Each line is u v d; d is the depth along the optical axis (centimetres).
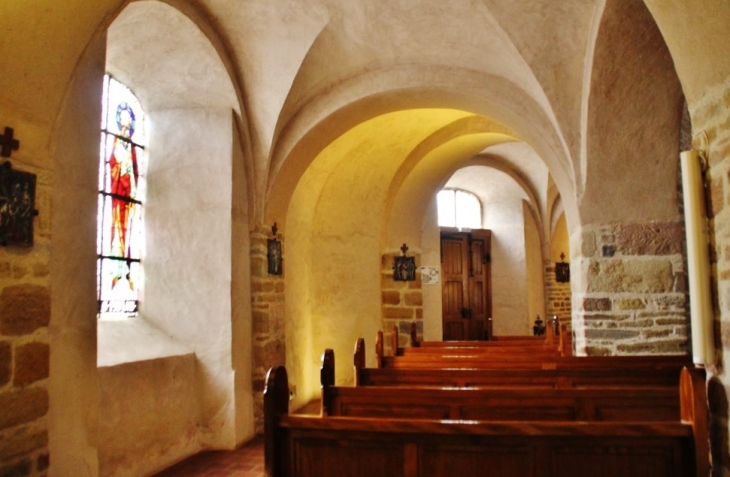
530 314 1209
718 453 260
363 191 867
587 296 525
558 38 494
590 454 252
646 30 441
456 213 1231
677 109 493
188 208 585
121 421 455
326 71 602
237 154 600
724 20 227
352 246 873
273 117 601
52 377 334
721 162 247
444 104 652
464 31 537
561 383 423
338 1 510
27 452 311
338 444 270
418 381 442
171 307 578
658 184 519
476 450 257
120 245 555
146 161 597
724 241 249
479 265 1227
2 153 299
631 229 526
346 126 674
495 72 580
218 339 571
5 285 301
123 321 541
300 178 724
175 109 597
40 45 309
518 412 344
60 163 344
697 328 265
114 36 490
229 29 536
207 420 569
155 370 505
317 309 862
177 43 512
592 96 492
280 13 521
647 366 456
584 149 518
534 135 582
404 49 582
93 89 374
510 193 1218
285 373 287
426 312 1103
